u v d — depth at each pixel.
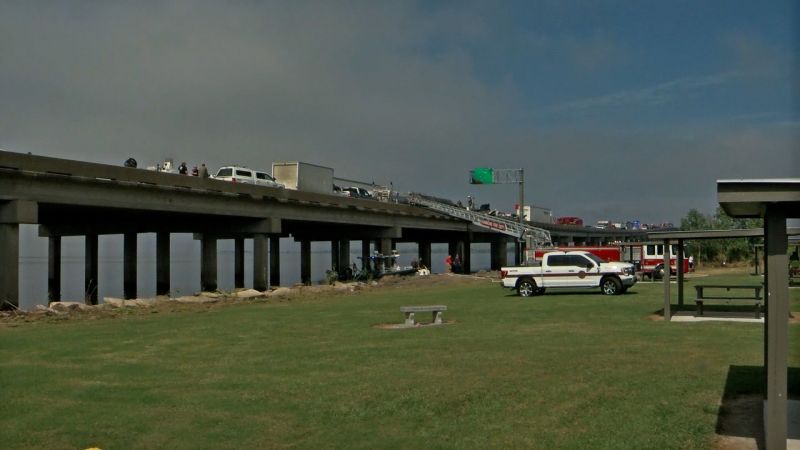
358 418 10.52
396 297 39.38
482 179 81.56
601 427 9.77
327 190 62.22
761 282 42.09
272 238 63.94
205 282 52.41
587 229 118.62
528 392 11.89
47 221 53.06
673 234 22.61
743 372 13.32
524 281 36.31
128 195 39.22
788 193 7.98
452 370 13.93
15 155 32.12
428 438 9.48
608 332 19.64
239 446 9.34
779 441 8.26
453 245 93.88
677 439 9.16
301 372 14.11
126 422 10.47
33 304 48.09
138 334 21.34
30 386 13.01
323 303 36.38
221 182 45.97
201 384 13.06
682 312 25.16
